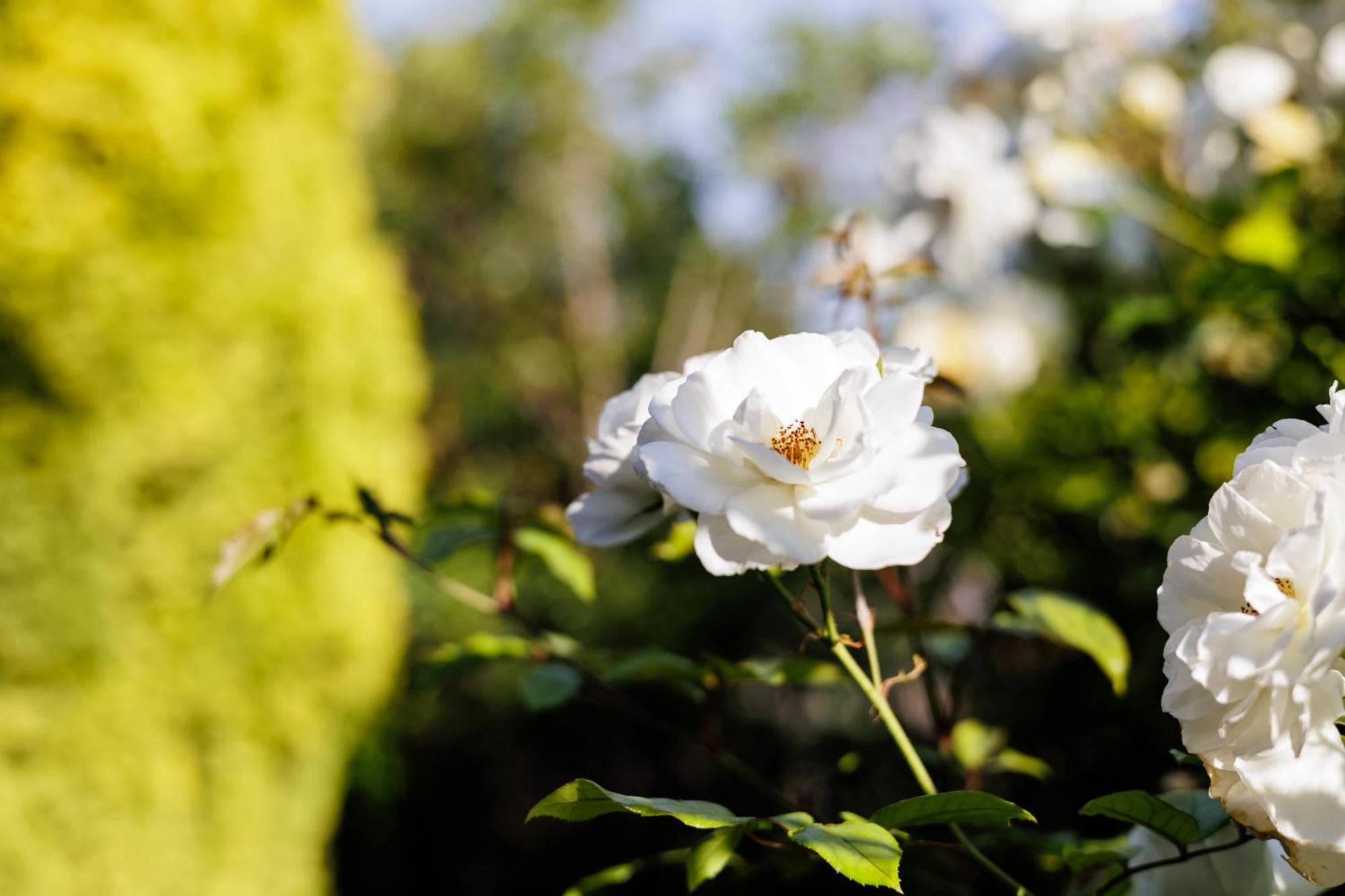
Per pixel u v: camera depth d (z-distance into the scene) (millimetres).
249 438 3094
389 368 3580
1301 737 641
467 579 5199
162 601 2967
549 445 9250
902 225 2027
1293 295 1552
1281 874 897
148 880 2988
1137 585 1779
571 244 10039
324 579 3324
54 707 2834
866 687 863
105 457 2842
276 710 3238
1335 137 1706
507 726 5848
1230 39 1947
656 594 5559
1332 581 647
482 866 5598
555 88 10445
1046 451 2053
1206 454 1806
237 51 3104
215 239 3000
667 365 9422
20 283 2752
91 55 2811
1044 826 1814
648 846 5277
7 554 2771
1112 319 1677
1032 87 2061
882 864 720
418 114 10719
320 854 3566
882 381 776
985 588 2338
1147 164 2029
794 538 737
